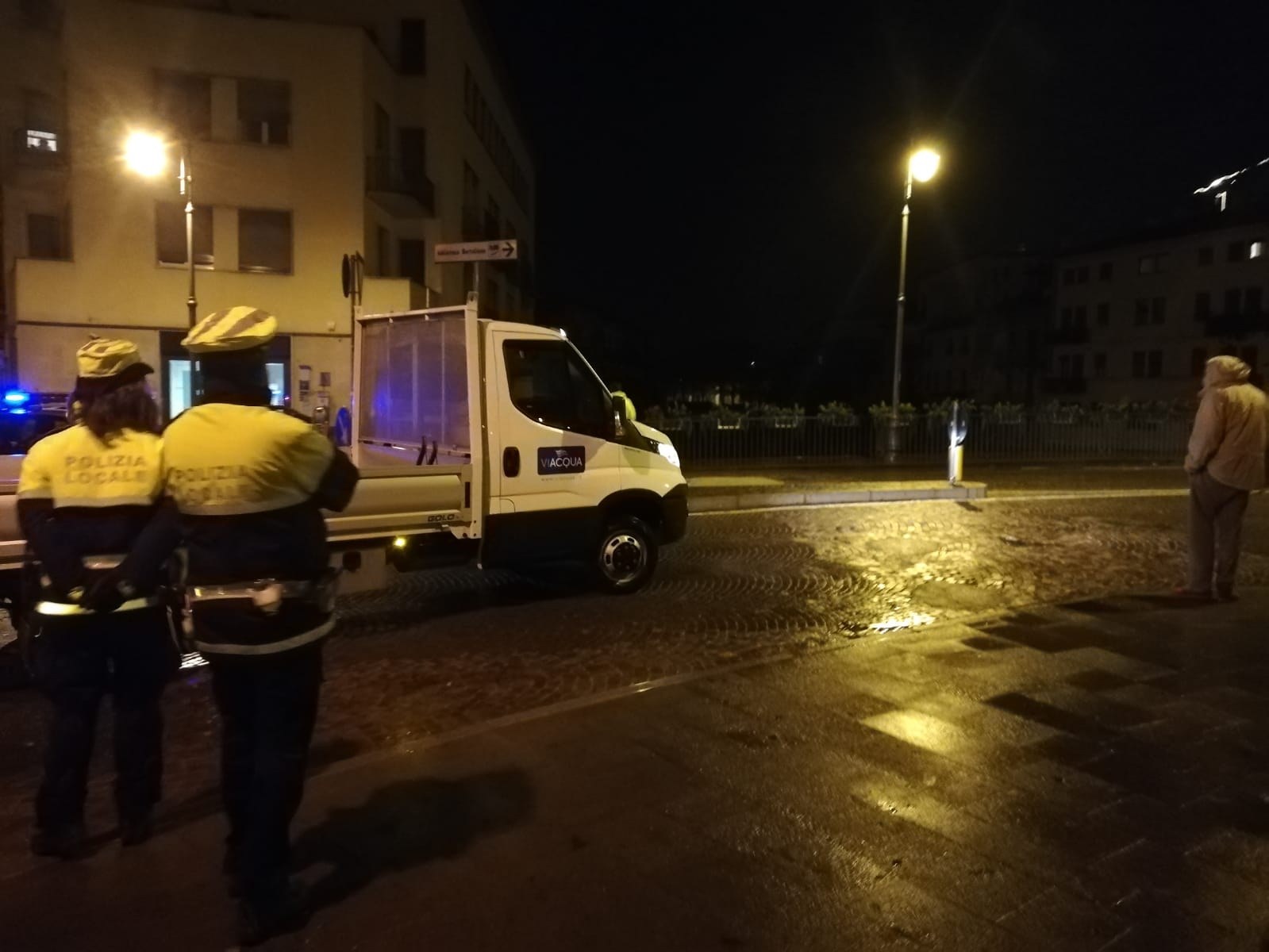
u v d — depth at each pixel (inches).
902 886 140.0
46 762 145.8
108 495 139.1
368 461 335.9
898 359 962.1
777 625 294.0
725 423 964.0
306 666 127.4
